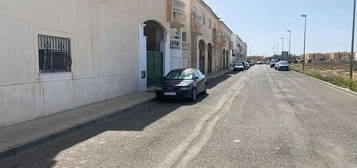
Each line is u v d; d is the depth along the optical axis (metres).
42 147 6.81
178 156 6.02
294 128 8.52
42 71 9.68
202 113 11.00
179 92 13.88
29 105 9.01
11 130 7.79
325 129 8.41
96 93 12.93
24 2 8.69
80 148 6.68
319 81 27.92
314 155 6.09
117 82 14.93
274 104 13.28
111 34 14.10
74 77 11.23
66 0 10.61
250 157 5.95
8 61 8.20
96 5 12.67
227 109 11.90
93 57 12.55
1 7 7.94
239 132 8.03
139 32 17.56
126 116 10.50
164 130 8.30
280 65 57.84
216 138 7.40
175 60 25.30
